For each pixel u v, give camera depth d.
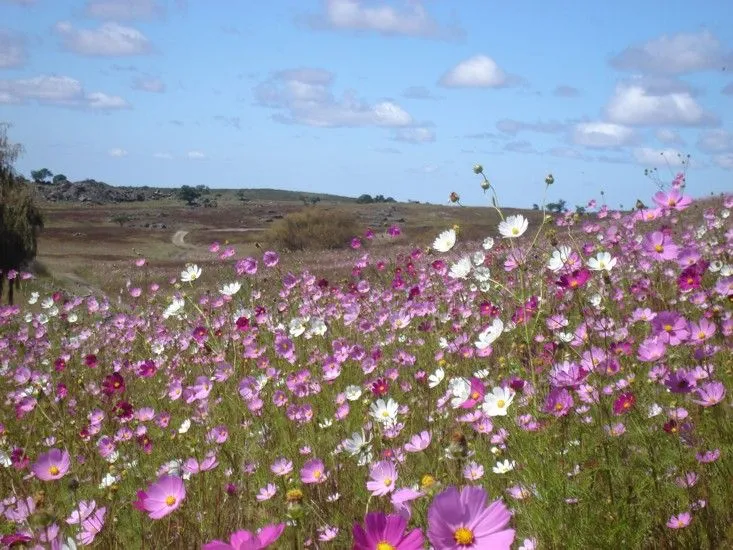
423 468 3.11
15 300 20.03
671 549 2.35
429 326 6.07
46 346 8.70
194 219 111.88
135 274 31.48
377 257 19.64
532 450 2.70
